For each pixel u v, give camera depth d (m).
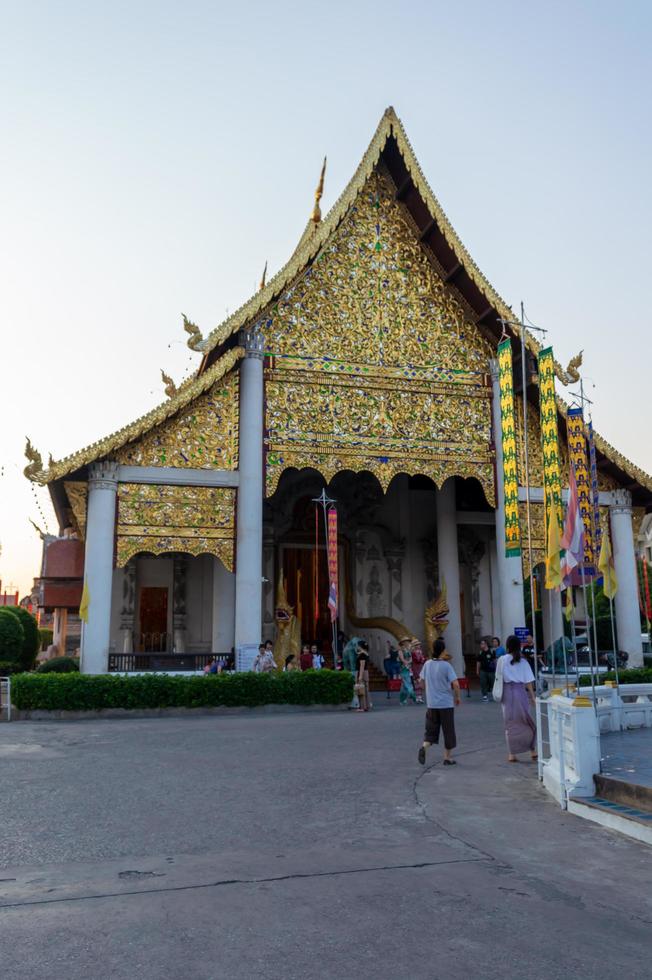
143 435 20.17
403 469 22.17
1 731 14.05
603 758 9.46
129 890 5.17
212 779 9.34
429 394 22.81
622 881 5.49
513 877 5.54
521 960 4.07
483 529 30.89
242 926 4.50
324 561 29.27
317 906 4.86
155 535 19.88
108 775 9.58
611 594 16.72
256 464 20.64
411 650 22.75
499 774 9.87
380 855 6.11
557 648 22.16
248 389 21.00
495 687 11.13
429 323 23.25
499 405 23.22
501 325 22.77
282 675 18.06
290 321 21.97
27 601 51.25
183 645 26.64
